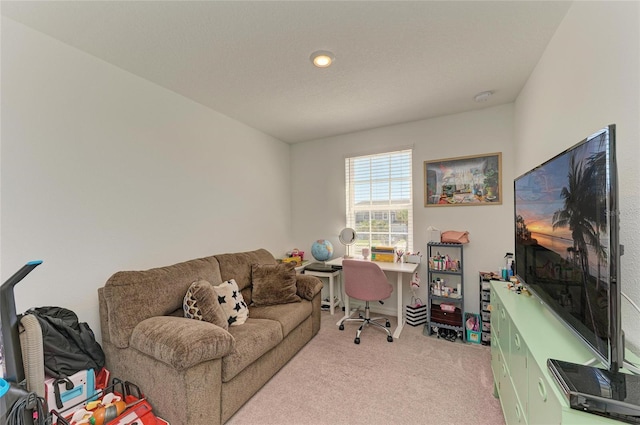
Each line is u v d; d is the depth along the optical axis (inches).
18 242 59.9
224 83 89.2
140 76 84.0
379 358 91.7
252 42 68.1
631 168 39.1
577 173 38.9
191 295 75.2
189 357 53.7
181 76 84.4
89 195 71.9
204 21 60.2
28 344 48.6
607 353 31.7
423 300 127.3
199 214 104.6
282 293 102.0
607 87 44.6
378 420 63.9
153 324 63.4
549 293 49.8
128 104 81.0
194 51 71.6
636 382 30.0
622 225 40.9
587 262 36.2
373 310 139.0
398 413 66.0
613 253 30.8
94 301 72.4
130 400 60.3
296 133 144.5
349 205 147.8
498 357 67.5
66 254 67.3
